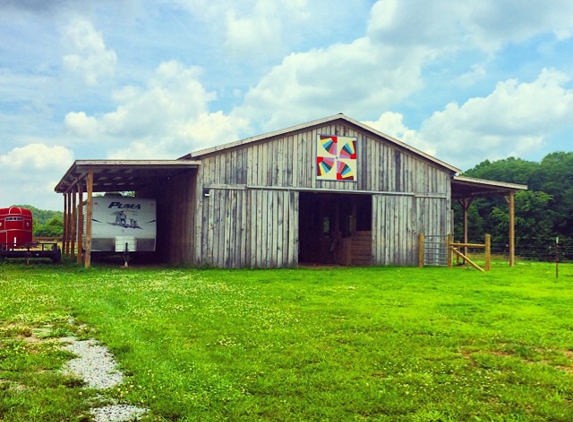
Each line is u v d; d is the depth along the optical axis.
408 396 5.60
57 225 52.75
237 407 5.25
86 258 19.48
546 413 5.19
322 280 16.34
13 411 5.07
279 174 21.53
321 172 22.27
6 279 15.88
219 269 19.94
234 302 11.36
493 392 5.77
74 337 8.15
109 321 9.12
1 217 24.19
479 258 33.97
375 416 5.11
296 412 5.16
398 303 11.58
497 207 46.59
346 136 22.81
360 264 24.58
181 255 22.47
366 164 23.12
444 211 24.55
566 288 14.92
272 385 5.87
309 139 22.16
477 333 8.55
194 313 9.93
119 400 5.43
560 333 8.66
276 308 10.66
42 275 17.12
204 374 6.20
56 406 5.19
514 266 24.50
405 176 23.89
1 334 8.14
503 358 7.09
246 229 20.89
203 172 20.33
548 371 6.57
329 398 5.50
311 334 8.29
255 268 20.77
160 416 5.05
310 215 30.61
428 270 21.02
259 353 7.15
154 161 19.45
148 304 10.92
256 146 21.20
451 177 24.75
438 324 9.23
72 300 11.43
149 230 22.50
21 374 6.18
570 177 47.03
